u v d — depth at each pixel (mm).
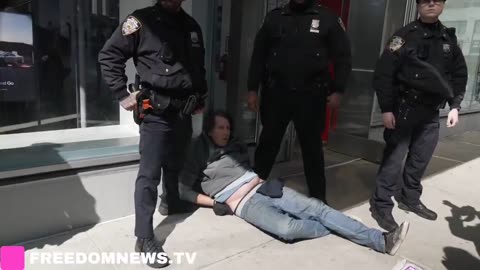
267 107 2982
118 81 2225
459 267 2439
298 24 2764
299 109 2867
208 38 3328
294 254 2516
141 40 2209
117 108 3512
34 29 3213
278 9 2902
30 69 3254
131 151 2854
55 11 3277
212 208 3109
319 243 2662
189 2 3131
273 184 2879
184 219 2924
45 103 3373
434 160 4762
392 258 2516
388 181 2961
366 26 4500
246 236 2711
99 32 3385
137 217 2377
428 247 2676
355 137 4719
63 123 3488
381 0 4328
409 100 2799
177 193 2967
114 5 3303
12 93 3203
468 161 4758
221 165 2961
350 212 3176
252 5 3559
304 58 2762
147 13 2240
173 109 2324
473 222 3086
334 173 4137
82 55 3426
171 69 2244
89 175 2688
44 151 2758
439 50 2703
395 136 2889
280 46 2814
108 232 2693
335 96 2877
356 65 4637
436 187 3840
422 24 2725
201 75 2467
